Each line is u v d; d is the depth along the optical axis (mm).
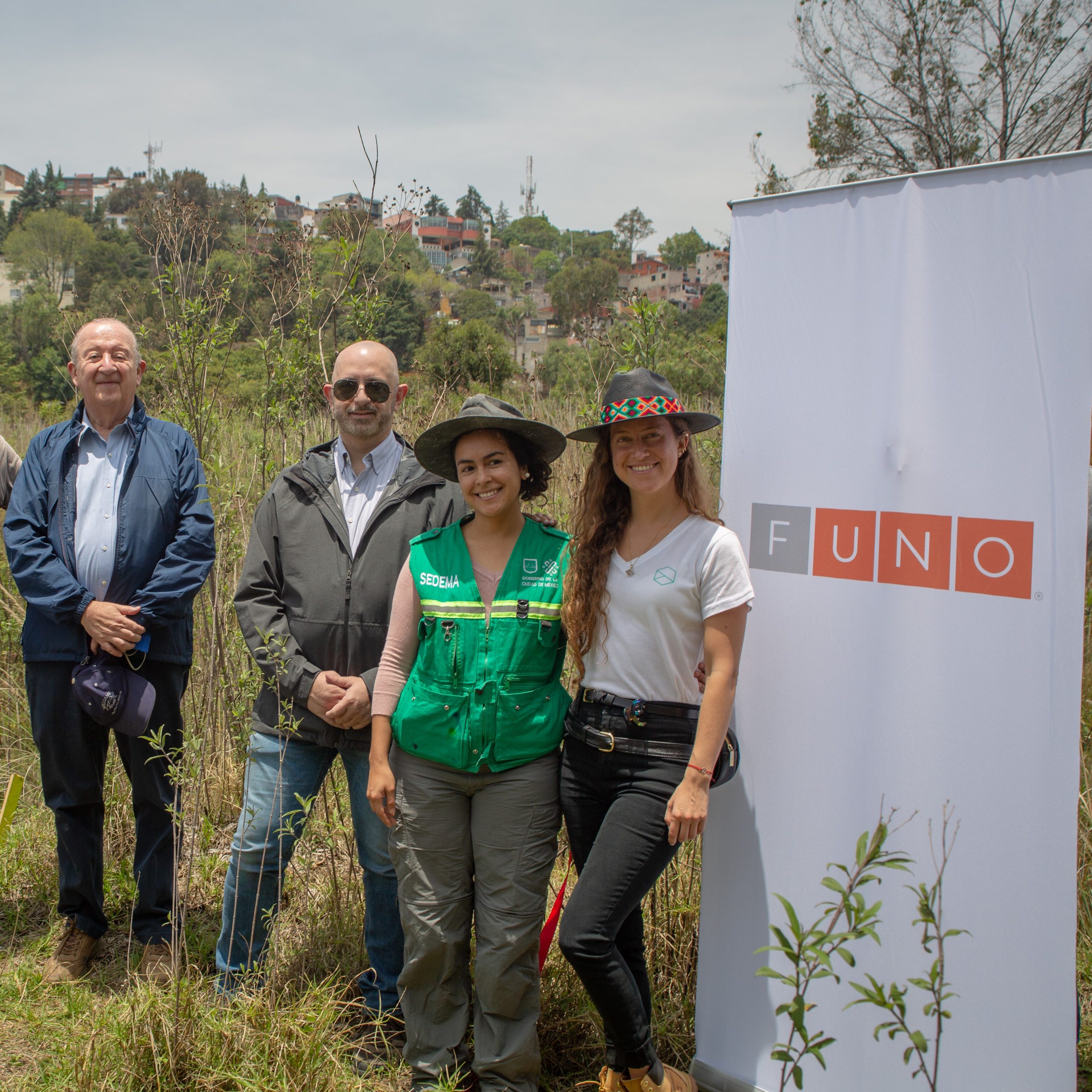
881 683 2139
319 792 3336
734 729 2359
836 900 2207
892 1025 2051
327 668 2701
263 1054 2486
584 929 2076
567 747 2334
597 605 2242
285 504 2799
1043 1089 1960
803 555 2244
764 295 2287
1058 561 1929
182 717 3188
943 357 2047
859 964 2156
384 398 2762
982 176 1985
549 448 2477
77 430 3059
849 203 2156
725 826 2379
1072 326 1902
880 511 2133
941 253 2041
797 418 2250
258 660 2688
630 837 2123
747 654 2338
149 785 3031
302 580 2723
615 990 2111
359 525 2785
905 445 2098
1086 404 1892
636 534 2271
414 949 2406
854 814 2180
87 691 2807
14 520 2988
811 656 2240
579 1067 2566
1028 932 1970
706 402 6148
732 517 2357
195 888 3473
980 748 2020
